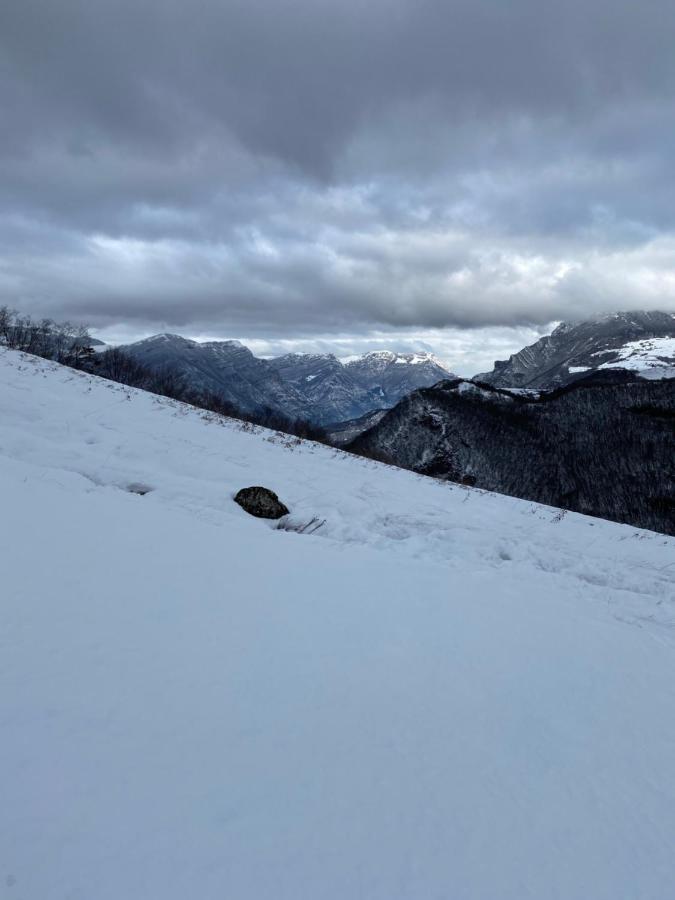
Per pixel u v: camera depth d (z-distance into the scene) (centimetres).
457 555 1087
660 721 436
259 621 471
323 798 275
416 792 294
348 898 218
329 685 388
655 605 891
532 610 668
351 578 655
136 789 253
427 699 397
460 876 242
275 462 1695
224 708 335
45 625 388
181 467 1373
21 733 274
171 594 489
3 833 214
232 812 252
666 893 257
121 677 344
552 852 269
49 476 864
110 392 2078
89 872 204
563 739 380
